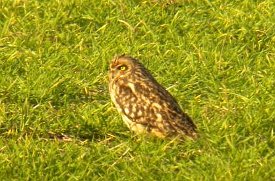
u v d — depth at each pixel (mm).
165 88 16391
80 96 16359
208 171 13297
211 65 17484
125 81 14727
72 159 13797
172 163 13797
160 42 18625
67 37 18484
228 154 13859
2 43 18172
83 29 19047
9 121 15141
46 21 18953
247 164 13477
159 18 19375
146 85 14633
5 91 16000
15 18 19031
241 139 14430
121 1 19766
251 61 17750
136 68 14812
